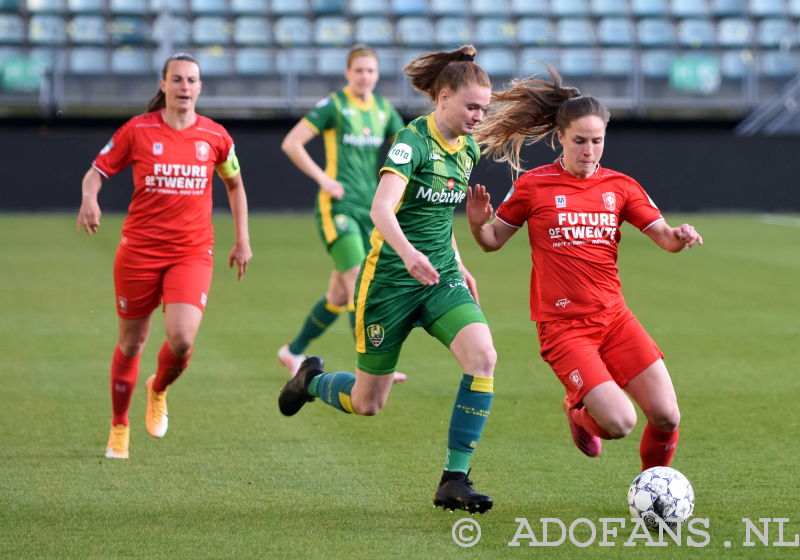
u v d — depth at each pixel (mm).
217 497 14000
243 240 17656
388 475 15133
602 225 14125
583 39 75688
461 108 13414
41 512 13258
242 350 25562
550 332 14148
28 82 64000
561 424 18422
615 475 15234
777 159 65312
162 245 16078
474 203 14219
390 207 13000
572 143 14008
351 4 77000
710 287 37062
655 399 13617
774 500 13906
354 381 14750
